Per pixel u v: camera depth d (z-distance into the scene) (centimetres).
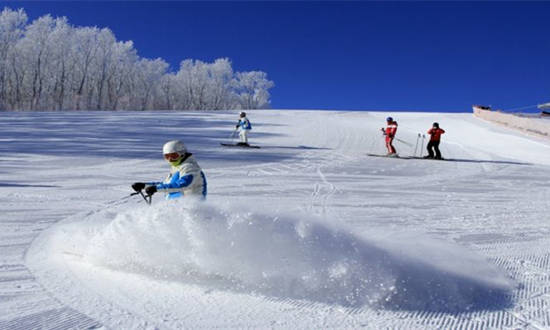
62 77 6091
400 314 266
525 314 271
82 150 1398
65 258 360
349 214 648
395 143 2095
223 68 8012
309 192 864
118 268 335
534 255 420
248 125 1708
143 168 1110
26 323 237
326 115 3622
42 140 1605
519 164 1564
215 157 1405
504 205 754
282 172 1163
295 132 2309
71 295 281
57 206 628
